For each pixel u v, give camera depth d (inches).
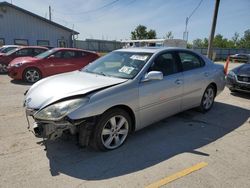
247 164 133.6
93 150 145.3
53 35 1055.6
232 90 311.9
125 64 169.6
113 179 117.4
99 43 1646.2
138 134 171.6
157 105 166.1
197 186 112.8
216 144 158.6
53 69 399.5
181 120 203.2
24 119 196.9
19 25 976.3
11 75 385.4
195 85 199.9
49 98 132.6
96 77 159.3
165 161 135.3
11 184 111.8
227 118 212.5
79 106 125.9
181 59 193.2
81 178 117.9
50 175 119.6
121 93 141.7
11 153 139.7
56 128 125.1
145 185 113.0
